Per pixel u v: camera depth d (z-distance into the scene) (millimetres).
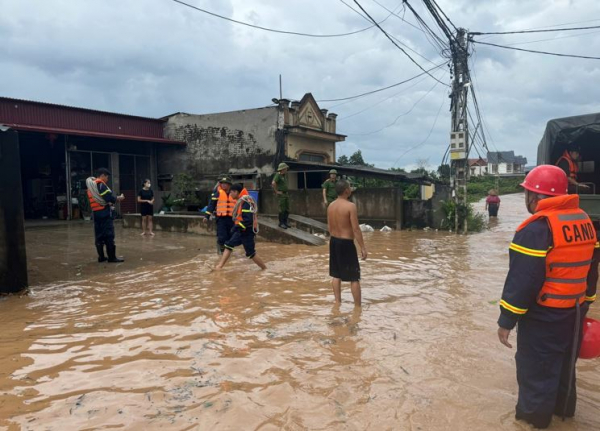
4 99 16703
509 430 2717
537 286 2582
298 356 3893
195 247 11062
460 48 14984
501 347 4129
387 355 3920
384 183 23891
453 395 3174
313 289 6469
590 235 2650
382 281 7035
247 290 6391
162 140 20359
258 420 2824
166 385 3322
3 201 6105
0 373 3562
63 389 3271
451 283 6863
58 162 19531
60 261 8984
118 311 5340
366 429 2730
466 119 15227
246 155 19547
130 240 12477
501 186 58062
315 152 20531
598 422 2814
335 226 5551
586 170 11133
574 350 2664
